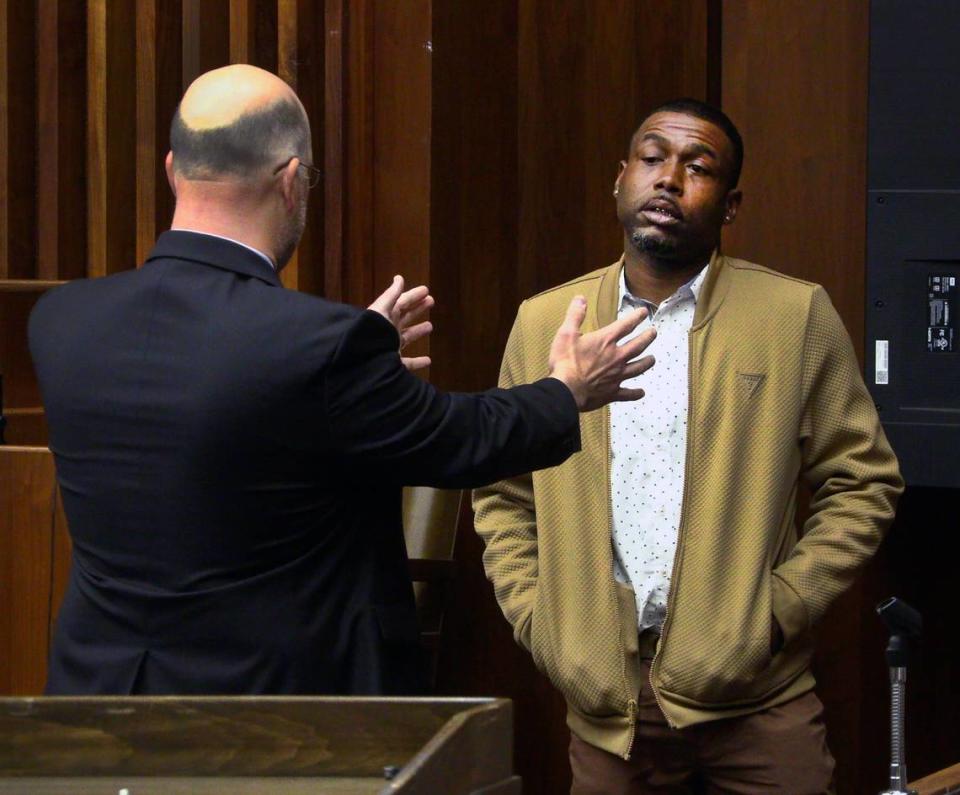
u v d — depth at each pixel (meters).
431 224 6.19
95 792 1.92
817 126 5.65
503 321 6.65
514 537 4.80
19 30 6.29
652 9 6.92
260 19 6.36
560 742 6.46
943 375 5.36
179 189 3.47
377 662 3.35
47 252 6.30
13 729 1.99
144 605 3.25
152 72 6.36
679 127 4.63
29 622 4.85
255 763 1.99
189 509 3.23
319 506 3.30
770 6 5.70
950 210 5.30
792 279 4.68
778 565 4.54
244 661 3.25
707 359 4.50
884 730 6.13
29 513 4.82
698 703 4.36
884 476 4.59
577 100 6.84
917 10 5.30
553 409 3.39
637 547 4.48
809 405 4.60
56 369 3.38
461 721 1.83
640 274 4.70
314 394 3.19
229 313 3.27
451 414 3.26
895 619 3.28
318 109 6.29
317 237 6.31
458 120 6.36
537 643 4.56
